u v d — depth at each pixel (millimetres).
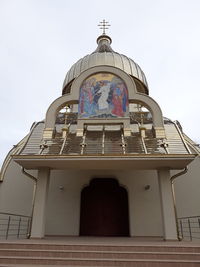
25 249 7535
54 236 12195
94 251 7348
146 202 12992
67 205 13180
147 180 13438
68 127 13633
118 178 13625
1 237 12609
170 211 9852
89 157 10047
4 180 13984
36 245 7680
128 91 13047
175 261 6824
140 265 6824
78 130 12383
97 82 13398
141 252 7258
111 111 12703
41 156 10156
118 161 10156
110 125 13281
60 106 13195
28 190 13719
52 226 12719
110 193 13898
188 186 13180
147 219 12609
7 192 13695
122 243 8188
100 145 11328
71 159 10094
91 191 13977
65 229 12656
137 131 13914
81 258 7082
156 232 12312
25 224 13008
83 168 11125
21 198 13531
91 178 13750
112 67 13562
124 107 12766
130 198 13164
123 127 12438
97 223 13203
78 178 13734
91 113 12727
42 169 10914
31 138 13297
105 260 6922
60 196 13391
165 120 16047
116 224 13156
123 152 10594
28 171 14039
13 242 7922
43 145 11445
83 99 13078
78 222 12820
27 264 6887
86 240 9562
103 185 14102
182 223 12453
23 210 13242
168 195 10148
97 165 10742
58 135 13102
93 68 13641
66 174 13867
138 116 15547
